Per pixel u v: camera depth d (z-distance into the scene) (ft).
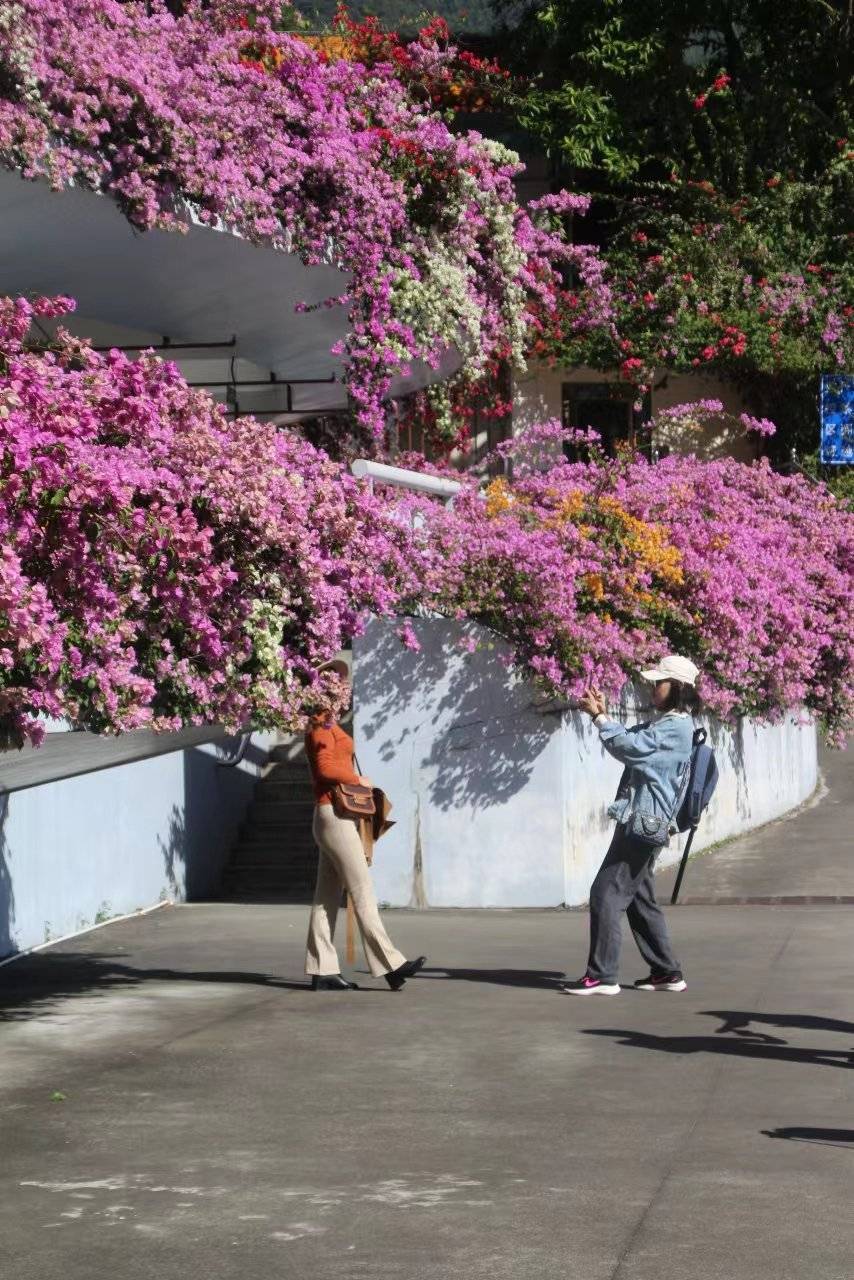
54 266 45.01
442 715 51.52
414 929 45.47
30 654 25.08
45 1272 17.15
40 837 44.24
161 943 43.60
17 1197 19.84
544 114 92.73
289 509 31.89
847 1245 17.76
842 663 72.43
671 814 33.81
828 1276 16.79
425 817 51.55
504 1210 19.12
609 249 94.89
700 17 96.17
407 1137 22.56
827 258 95.81
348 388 50.14
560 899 50.80
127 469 26.73
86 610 26.21
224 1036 30.01
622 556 54.19
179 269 45.88
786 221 94.73
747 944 41.32
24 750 34.99
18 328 25.20
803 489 72.54
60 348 27.48
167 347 55.57
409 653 51.67
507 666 51.11
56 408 24.73
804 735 81.46
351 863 34.91
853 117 98.02
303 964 39.27
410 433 81.41
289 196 45.16
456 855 51.37
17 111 35.86
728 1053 28.09
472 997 34.01
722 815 65.05
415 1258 17.47
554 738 50.83
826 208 95.20
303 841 59.62
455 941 42.93
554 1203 19.38
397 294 49.21
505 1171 20.79
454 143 51.39
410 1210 19.16
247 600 31.07
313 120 46.11
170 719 29.66
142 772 51.93
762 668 63.26
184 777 55.52
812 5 96.53
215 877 58.03
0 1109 24.38
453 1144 22.16
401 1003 33.37
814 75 99.71
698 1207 19.16
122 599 26.91
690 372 93.56
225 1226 18.62
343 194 46.57
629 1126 23.07
